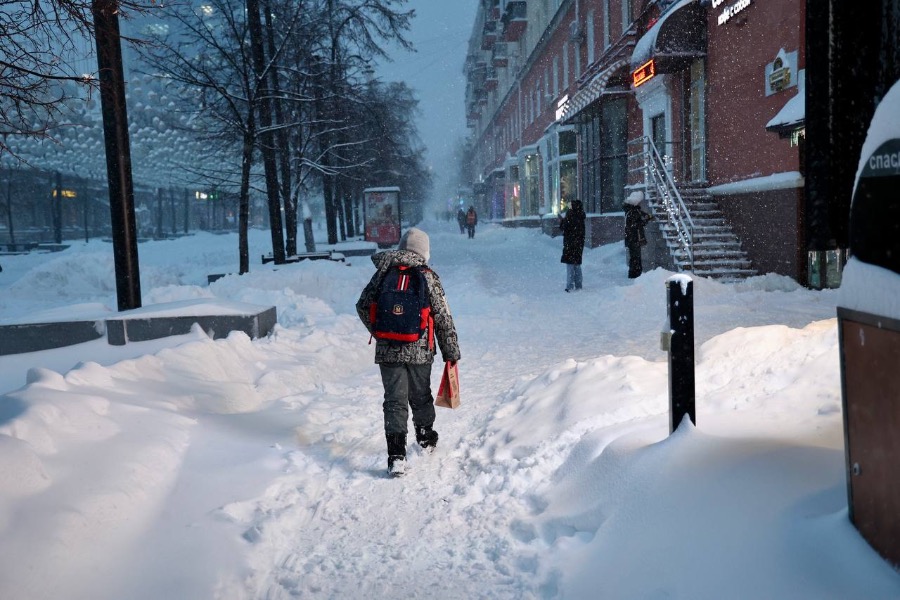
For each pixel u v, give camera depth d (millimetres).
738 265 15969
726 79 17406
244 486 4516
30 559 3037
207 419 5773
